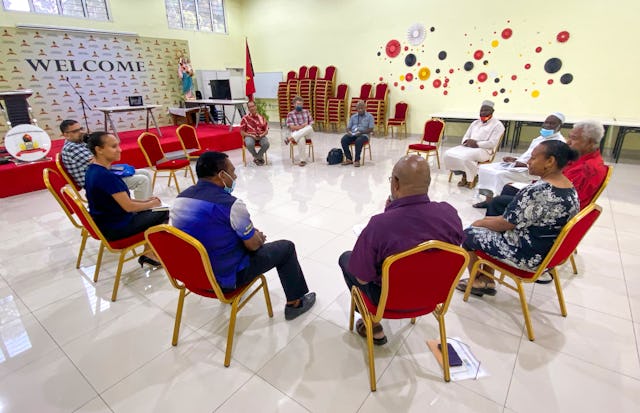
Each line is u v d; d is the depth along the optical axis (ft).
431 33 21.47
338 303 6.52
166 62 26.45
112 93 23.99
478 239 5.89
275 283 7.21
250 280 5.33
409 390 4.64
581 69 17.35
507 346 5.32
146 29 25.12
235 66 31.32
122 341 5.65
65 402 4.57
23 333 5.85
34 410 4.46
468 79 20.86
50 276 7.59
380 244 3.97
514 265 5.45
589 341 5.39
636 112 16.53
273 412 4.38
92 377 4.95
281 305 6.47
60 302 6.68
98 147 6.50
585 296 6.47
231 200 4.80
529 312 6.07
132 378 4.93
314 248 8.66
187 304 6.55
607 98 17.07
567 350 5.22
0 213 11.48
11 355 5.39
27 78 20.44
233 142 21.54
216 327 5.93
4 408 4.49
